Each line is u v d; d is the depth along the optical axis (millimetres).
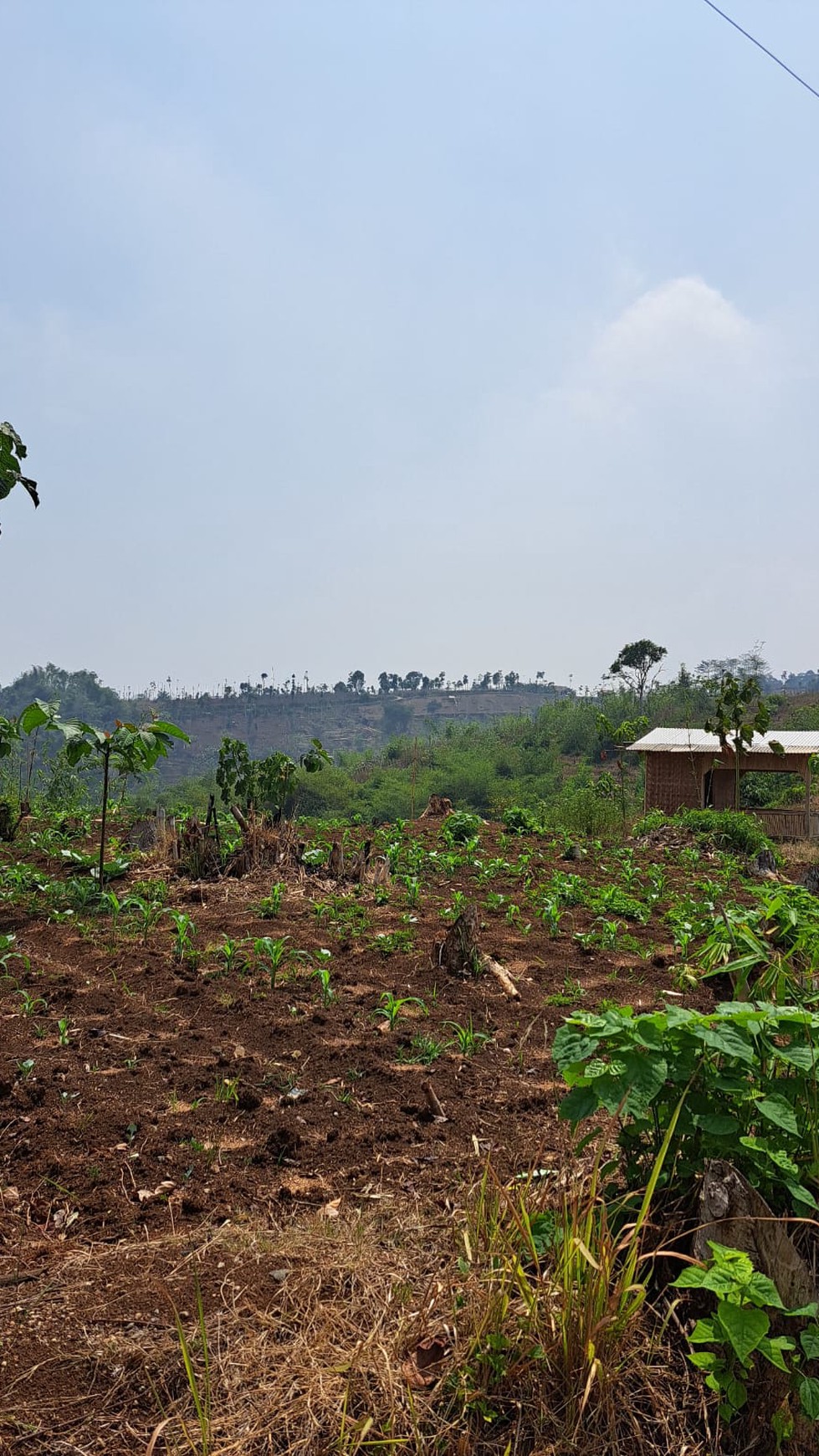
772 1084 2791
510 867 10289
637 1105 2510
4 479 4281
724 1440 2320
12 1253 2924
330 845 10336
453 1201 3291
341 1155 3701
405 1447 2188
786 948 4566
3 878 7676
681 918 8031
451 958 6121
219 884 8133
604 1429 2297
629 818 19188
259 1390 2336
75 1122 3799
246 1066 4438
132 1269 2832
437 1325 2535
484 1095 4309
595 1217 2721
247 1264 2871
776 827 19000
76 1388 2328
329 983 5688
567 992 5922
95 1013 5027
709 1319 2379
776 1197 2869
